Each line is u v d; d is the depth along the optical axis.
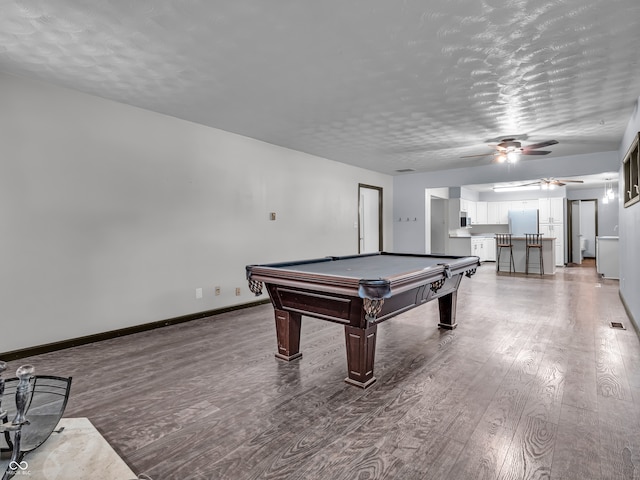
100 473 1.44
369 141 4.94
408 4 1.92
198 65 2.67
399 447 1.69
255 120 4.02
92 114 3.27
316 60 2.59
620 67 2.68
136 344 3.22
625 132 4.41
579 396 2.18
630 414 1.97
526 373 2.54
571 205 10.55
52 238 3.05
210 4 1.92
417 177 7.67
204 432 1.83
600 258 7.12
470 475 1.50
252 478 1.49
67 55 2.51
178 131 3.94
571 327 3.67
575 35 2.23
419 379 2.46
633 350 2.97
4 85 2.79
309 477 1.49
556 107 3.57
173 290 3.91
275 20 2.08
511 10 1.97
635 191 3.75
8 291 2.83
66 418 1.90
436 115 3.83
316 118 3.95
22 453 1.49
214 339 3.37
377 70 2.75
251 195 4.77
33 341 2.95
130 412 2.04
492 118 3.94
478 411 2.02
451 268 2.93
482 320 3.97
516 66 2.67
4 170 2.80
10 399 1.69
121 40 2.30
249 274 2.89
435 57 2.54
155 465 1.57
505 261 8.34
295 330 2.85
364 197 7.56
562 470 1.52
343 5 1.93
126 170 3.52
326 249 6.06
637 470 1.51
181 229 3.98
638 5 1.92
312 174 5.79
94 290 3.30
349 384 2.39
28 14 2.01
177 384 2.40
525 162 6.46
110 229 3.41
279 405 2.11
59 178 3.08
